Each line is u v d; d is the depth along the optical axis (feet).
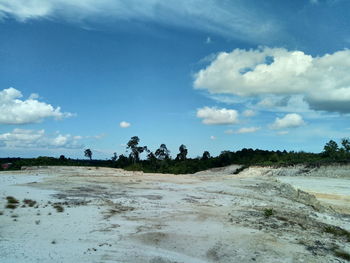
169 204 71.77
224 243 42.16
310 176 177.99
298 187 123.85
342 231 52.85
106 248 38.65
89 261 33.88
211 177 163.94
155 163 316.81
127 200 74.69
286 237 45.93
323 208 79.92
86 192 86.53
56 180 120.26
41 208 59.41
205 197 85.97
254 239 44.09
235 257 37.29
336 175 170.19
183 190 101.04
